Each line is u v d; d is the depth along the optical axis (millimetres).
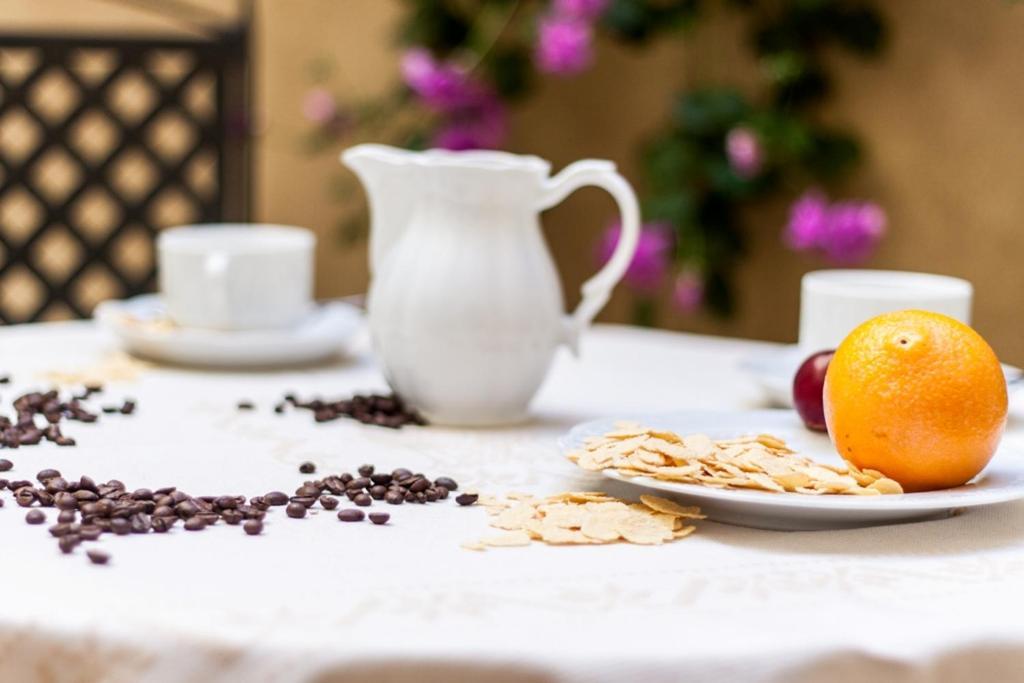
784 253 2494
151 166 2234
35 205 2176
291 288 1489
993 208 2275
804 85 2408
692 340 1639
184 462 1194
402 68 2602
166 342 1443
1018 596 1022
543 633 967
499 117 2529
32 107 2146
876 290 1364
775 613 994
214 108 2258
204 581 1010
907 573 1045
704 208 2443
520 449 1251
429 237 1300
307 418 1313
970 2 2260
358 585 1010
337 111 2596
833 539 1085
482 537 1075
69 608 982
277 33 2893
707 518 1114
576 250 2762
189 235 1513
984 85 2262
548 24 2371
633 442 1139
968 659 987
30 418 1253
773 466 1113
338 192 2752
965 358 1108
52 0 2766
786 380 1347
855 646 972
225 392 1385
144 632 968
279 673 954
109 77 2184
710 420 1259
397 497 1132
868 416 1114
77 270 2219
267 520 1097
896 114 2354
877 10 2344
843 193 2430
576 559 1050
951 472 1113
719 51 2529
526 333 1293
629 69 2643
